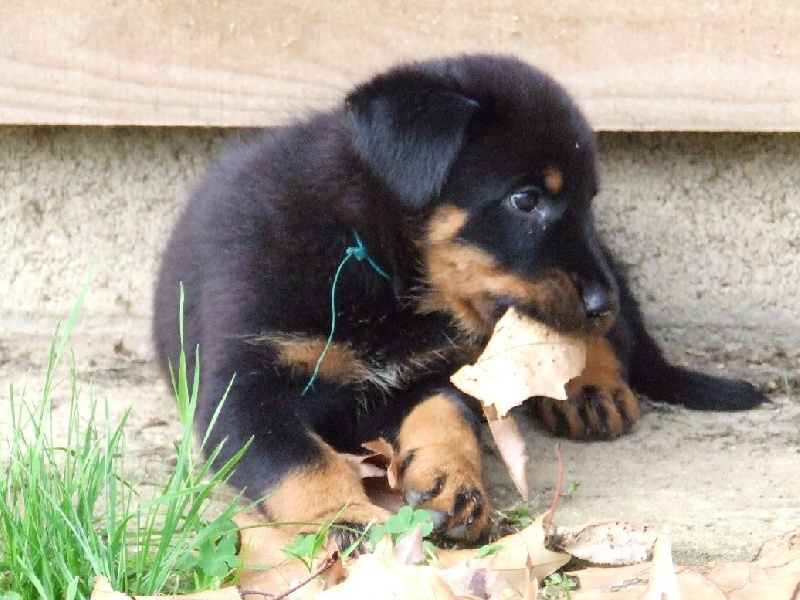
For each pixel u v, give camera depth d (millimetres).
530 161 4223
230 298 4328
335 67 5516
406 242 4367
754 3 5336
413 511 3705
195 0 5445
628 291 5324
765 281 5730
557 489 3768
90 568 3350
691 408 5176
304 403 4473
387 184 4051
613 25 5410
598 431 4820
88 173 5895
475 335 4551
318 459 4008
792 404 5250
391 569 3137
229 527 3582
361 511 3801
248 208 4508
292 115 5145
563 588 3379
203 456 4152
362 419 4699
